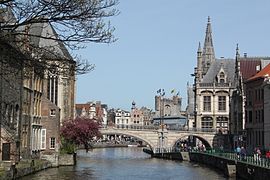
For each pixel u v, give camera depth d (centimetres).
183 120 17000
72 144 8025
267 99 7738
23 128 6425
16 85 5875
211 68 12712
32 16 1852
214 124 12225
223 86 12225
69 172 6153
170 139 11162
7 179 4422
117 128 10894
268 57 10981
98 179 5466
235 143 10075
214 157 7538
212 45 13925
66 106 9431
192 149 9975
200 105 12325
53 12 1842
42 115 7494
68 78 2188
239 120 10056
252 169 4966
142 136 11038
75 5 1844
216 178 5659
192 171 6762
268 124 7662
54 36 1975
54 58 2000
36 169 5838
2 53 1912
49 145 7500
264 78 7894
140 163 8531
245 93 9475
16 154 5294
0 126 4909
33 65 1972
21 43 1988
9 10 1883
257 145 8269
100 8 1988
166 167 7562
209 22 14038
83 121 8256
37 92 7225
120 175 6044
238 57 10844
